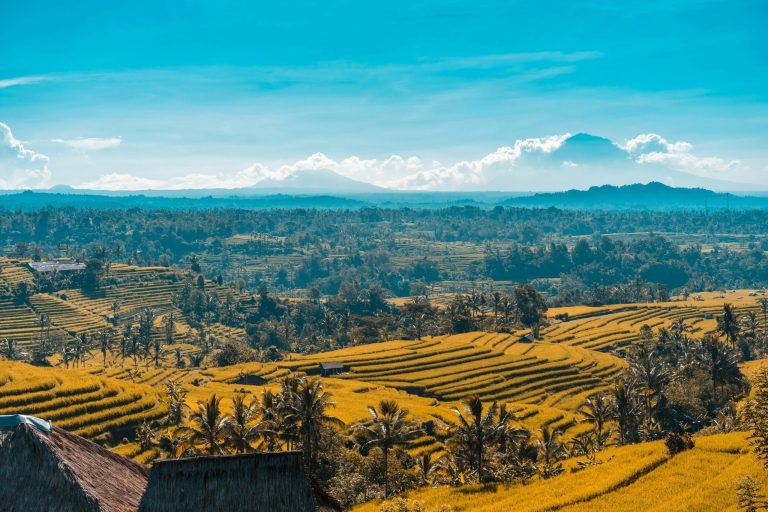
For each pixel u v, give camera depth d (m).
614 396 102.56
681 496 60.34
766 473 63.47
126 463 29.25
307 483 28.97
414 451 100.69
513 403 138.75
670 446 74.62
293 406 72.50
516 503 63.03
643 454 75.94
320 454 76.31
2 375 109.25
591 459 77.12
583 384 162.62
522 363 170.62
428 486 76.12
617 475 67.25
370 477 76.25
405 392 146.12
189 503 27.30
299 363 169.50
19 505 24.58
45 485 25.06
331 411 110.56
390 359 172.25
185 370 168.50
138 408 107.44
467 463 78.06
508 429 77.06
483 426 75.00
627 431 99.56
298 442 74.69
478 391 152.00
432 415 114.00
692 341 158.50
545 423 121.62
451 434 107.62
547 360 175.62
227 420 68.56
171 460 28.19
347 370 165.50
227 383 153.12
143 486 28.45
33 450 25.55
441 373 162.38
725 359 127.62
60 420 100.50
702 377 129.75
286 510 27.94
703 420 116.31
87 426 100.62
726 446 73.81
